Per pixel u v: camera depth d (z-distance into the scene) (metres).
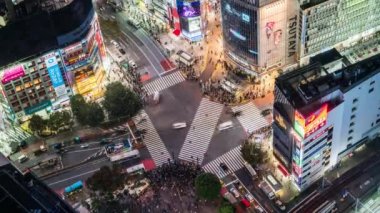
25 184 166.88
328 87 189.25
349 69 198.62
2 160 195.25
